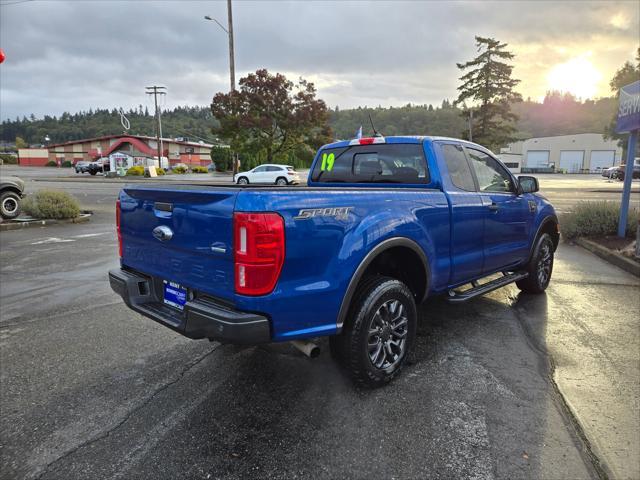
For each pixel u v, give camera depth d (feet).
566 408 9.43
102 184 96.43
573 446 8.16
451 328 14.08
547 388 10.27
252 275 7.74
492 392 10.09
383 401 9.72
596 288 18.79
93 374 11.05
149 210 9.92
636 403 9.63
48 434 8.61
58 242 30.12
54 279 20.25
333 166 14.96
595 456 7.89
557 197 64.54
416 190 11.19
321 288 8.57
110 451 8.09
